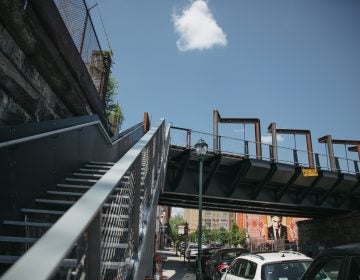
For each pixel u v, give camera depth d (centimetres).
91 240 238
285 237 5928
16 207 620
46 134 693
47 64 862
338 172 3206
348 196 3497
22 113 800
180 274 2638
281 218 6131
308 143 3253
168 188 2627
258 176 2883
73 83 1030
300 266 835
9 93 739
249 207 3675
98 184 236
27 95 803
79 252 235
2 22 674
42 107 901
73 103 1087
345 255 415
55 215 705
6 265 520
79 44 1133
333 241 3962
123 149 1725
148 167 739
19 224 573
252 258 896
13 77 735
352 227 3700
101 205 209
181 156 2553
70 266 230
